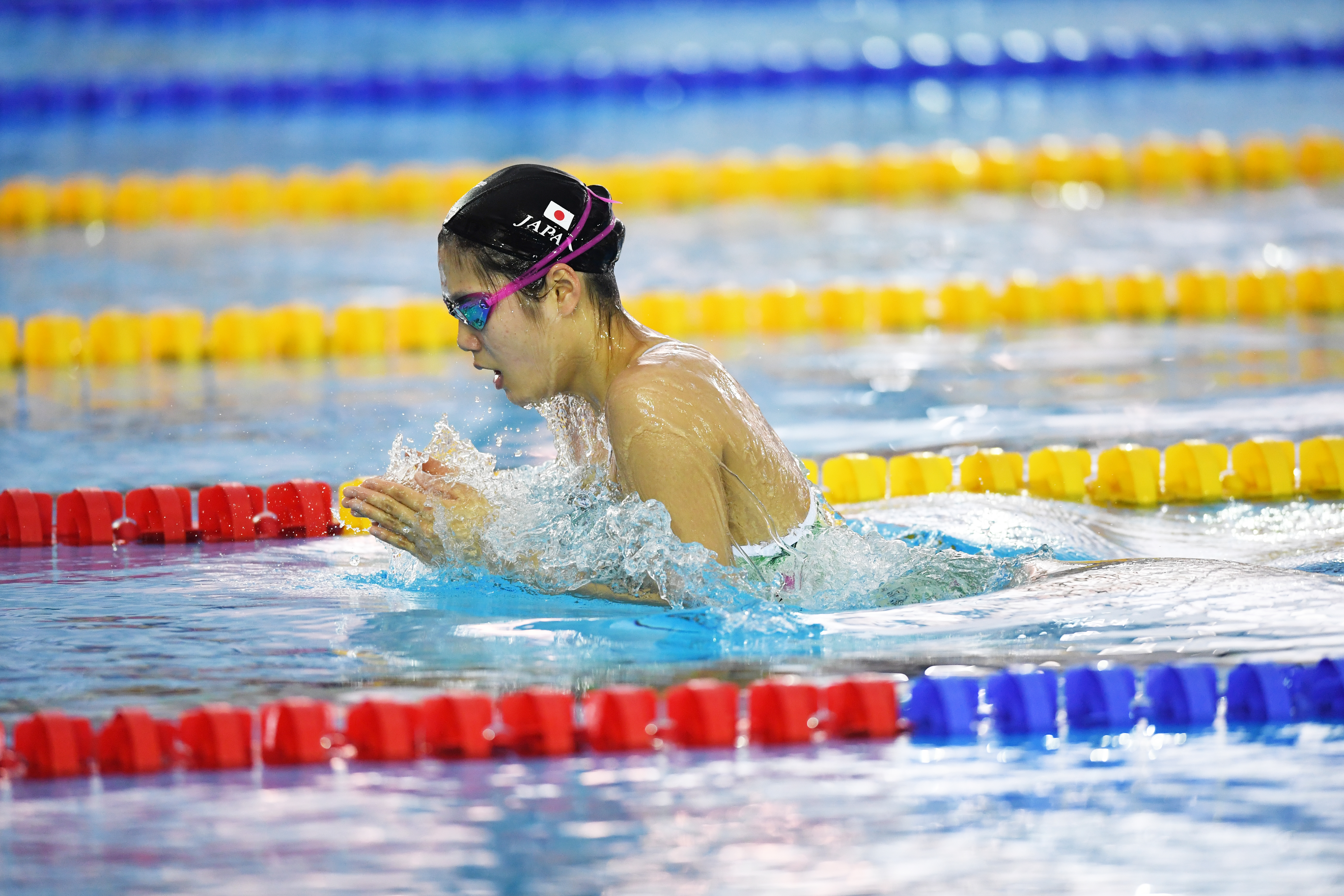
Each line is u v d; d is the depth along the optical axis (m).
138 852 6.29
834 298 23.55
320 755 7.59
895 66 39.91
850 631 9.29
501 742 7.84
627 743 7.79
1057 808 6.79
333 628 9.73
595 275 9.30
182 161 33.72
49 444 16.36
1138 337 22.31
